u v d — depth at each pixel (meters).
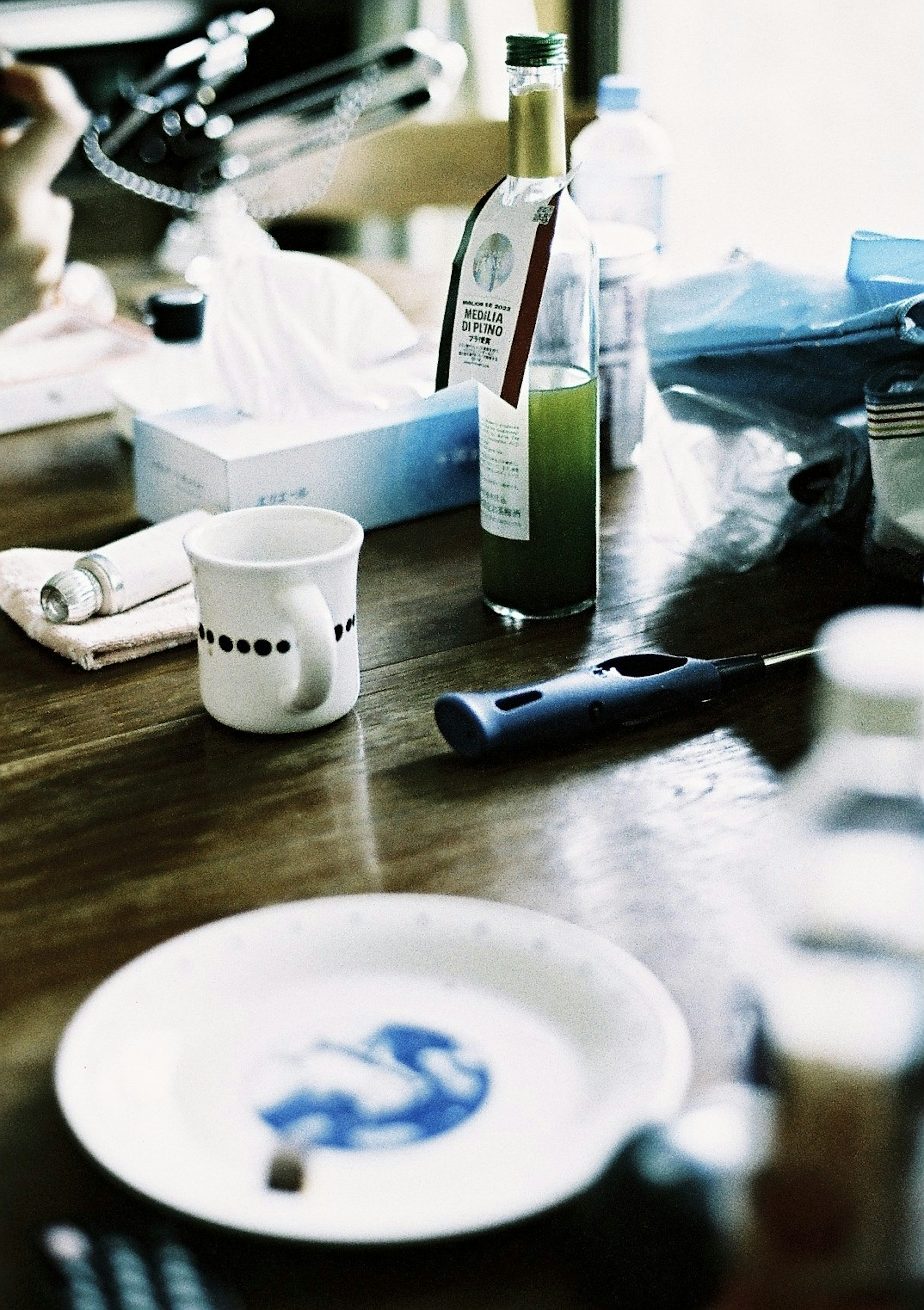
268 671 0.74
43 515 1.06
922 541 0.90
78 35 2.28
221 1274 0.43
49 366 1.26
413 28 2.12
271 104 1.45
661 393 0.99
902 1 1.99
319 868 0.64
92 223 2.22
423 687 0.81
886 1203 0.36
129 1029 0.52
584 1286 0.42
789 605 0.90
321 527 0.77
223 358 1.03
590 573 0.89
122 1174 0.44
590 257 0.85
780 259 1.01
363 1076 0.50
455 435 1.04
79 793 0.71
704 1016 0.53
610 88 1.19
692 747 0.74
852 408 0.94
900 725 0.39
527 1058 0.51
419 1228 0.42
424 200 1.75
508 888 0.62
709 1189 0.39
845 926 0.37
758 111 2.13
